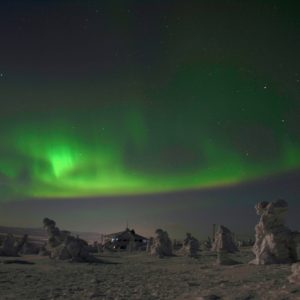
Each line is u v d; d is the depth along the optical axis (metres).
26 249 50.06
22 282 16.38
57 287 14.38
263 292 10.26
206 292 11.21
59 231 41.03
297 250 21.80
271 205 22.28
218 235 48.25
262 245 21.97
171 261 32.91
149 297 11.16
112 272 21.86
